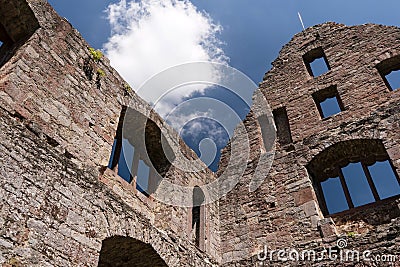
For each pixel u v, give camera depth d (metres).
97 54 8.84
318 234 8.95
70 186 6.16
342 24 13.73
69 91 7.67
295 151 10.97
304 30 14.60
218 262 9.73
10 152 5.45
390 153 9.05
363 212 9.10
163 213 9.11
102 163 7.84
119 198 7.09
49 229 5.49
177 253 8.15
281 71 13.88
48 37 7.66
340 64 12.49
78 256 5.72
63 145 7.04
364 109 10.76
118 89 9.18
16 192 5.26
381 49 11.85
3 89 6.36
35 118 6.68
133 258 7.71
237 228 10.46
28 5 7.43
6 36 7.80
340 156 10.43
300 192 10.02
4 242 4.83
